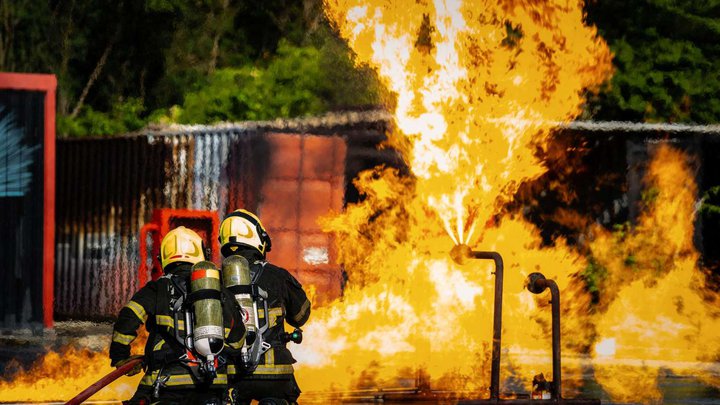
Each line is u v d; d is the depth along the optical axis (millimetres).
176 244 12945
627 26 51094
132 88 81375
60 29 80938
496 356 16750
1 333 34219
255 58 79938
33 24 80625
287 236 37656
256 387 13102
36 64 80938
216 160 38188
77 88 82125
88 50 81688
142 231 26422
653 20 50938
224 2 79125
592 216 40125
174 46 79562
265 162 37688
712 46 50969
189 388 12281
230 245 13859
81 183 42438
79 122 69125
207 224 26906
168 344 12430
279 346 13352
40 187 34781
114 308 40188
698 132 38469
